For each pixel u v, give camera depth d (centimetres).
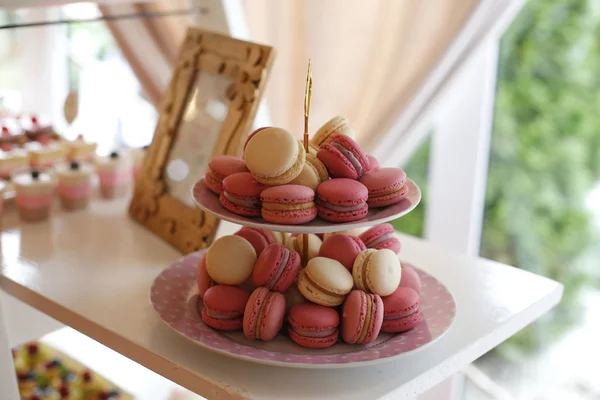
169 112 122
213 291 90
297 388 84
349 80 152
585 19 145
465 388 163
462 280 104
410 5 138
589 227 157
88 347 142
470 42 136
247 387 84
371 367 87
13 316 118
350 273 90
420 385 87
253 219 86
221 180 91
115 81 221
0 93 214
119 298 100
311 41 155
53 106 239
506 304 99
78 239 117
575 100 151
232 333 90
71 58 233
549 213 160
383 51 144
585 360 163
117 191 133
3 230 119
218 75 115
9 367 96
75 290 102
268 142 85
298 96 161
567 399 166
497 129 160
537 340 167
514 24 151
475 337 92
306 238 93
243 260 90
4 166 133
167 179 120
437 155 165
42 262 109
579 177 155
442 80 140
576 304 162
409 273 94
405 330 90
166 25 177
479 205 165
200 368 87
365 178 89
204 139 115
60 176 126
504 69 156
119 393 130
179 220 115
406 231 181
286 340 89
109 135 200
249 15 159
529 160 159
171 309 93
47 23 118
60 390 128
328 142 91
